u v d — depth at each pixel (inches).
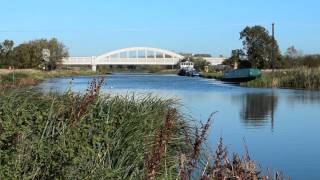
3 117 294.2
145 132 374.3
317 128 751.7
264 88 2194.9
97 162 293.6
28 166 258.7
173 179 312.0
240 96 1574.8
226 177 201.9
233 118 888.9
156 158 208.7
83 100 321.4
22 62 4249.5
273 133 697.0
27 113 306.8
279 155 539.2
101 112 358.6
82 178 259.0
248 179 201.8
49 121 305.0
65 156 262.2
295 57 4463.6
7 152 258.8
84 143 291.0
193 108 1079.6
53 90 432.5
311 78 2194.9
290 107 1139.3
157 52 6353.3
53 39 5128.0
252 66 4483.3
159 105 489.7
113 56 6072.8
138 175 300.8
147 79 3708.2
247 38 4510.3
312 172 457.7
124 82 2938.0
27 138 285.6
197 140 228.4
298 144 605.6
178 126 442.6
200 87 2292.1
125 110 406.0
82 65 6023.6
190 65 5802.2
